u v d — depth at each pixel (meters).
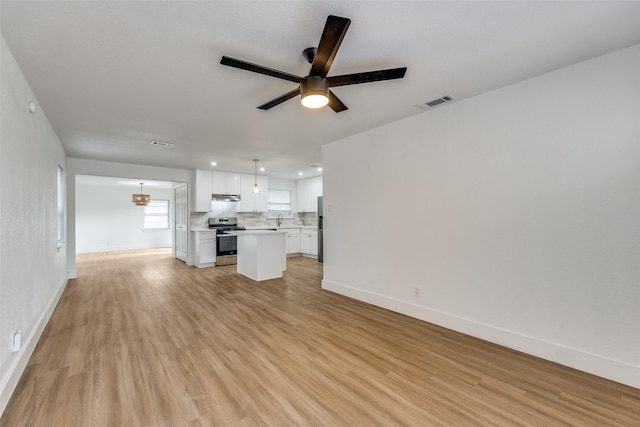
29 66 2.08
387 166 3.52
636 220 1.96
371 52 1.97
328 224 4.43
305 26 1.69
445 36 1.80
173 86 2.43
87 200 9.27
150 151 4.78
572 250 2.21
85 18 1.59
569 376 2.10
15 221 2.00
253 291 4.44
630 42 1.91
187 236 6.89
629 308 1.99
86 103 2.75
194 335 2.83
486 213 2.67
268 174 7.70
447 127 2.93
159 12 1.55
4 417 1.67
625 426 1.61
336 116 3.22
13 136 1.96
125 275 5.61
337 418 1.68
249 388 1.97
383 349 2.53
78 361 2.32
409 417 1.69
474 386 1.99
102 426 1.61
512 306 2.52
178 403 1.81
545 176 2.33
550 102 2.29
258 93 2.58
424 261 3.17
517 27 1.72
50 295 3.37
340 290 4.24
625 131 2.00
